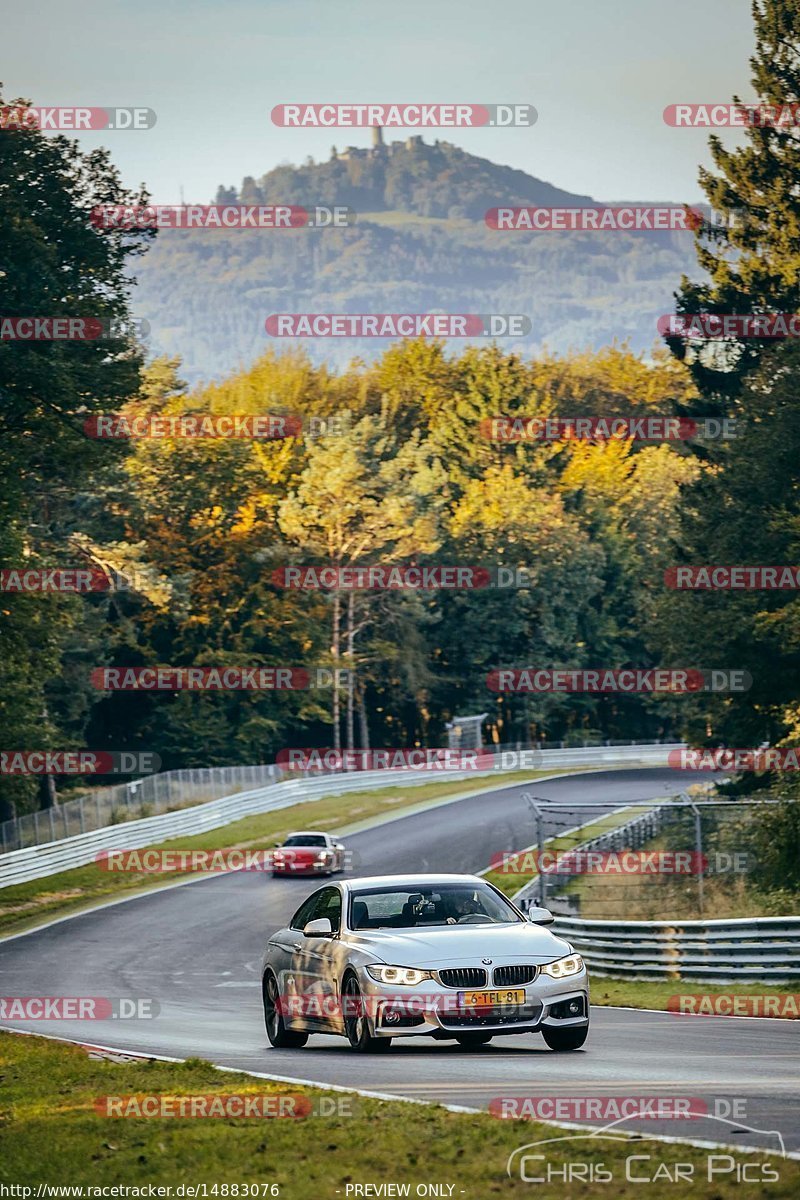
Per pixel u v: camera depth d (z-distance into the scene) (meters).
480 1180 13.84
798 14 86.81
